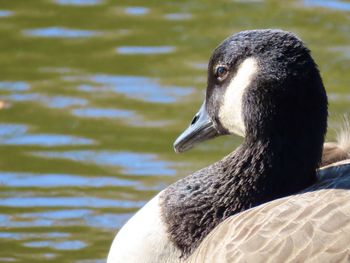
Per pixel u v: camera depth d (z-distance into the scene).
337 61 17.78
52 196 13.98
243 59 10.93
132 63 18.02
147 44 18.75
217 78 11.28
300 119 10.61
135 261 10.84
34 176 14.48
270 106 10.64
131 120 16.02
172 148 15.23
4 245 12.83
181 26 19.48
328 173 10.91
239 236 9.94
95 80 17.38
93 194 14.01
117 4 20.75
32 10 20.42
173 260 10.77
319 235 9.54
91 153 15.09
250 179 10.80
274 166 10.70
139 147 15.24
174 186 11.09
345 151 11.56
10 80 17.41
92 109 16.34
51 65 17.98
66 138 15.49
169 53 18.36
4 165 14.75
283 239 9.64
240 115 11.11
